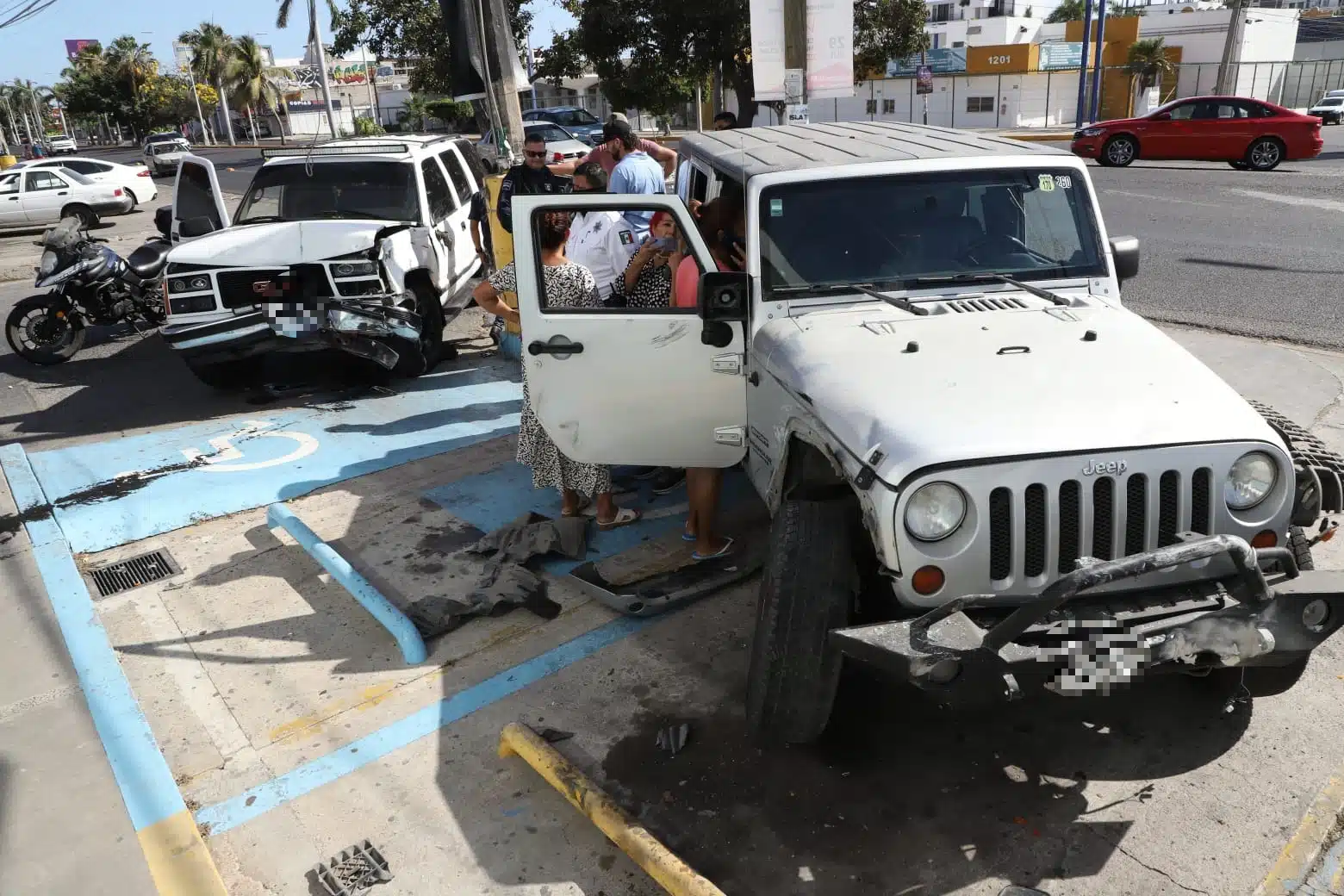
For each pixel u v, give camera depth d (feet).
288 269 22.90
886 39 81.56
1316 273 31.86
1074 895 8.80
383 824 10.20
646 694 12.12
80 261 29.60
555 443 13.43
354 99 271.69
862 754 10.78
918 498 8.79
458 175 30.94
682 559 15.33
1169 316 27.53
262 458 21.11
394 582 15.33
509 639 13.52
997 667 8.27
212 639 13.99
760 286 12.25
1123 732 10.89
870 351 10.74
